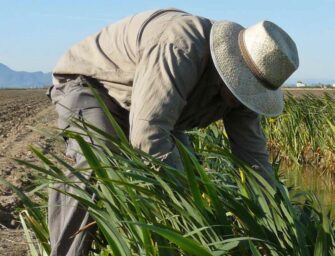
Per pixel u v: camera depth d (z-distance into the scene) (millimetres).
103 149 3330
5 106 28172
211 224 2984
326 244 2938
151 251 2939
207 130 6289
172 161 3195
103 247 3377
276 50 3258
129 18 3547
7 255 4242
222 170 3953
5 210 5258
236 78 3283
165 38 3275
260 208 3104
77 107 3486
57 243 3291
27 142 11773
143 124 3180
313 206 3303
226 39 3309
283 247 3057
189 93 3373
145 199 3045
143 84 3223
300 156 9695
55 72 3666
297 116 9820
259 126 3666
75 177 3318
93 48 3590
